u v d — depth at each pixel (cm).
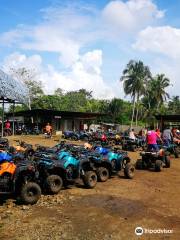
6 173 757
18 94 1853
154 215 724
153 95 6284
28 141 2456
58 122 3675
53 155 942
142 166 1373
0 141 1284
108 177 1105
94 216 703
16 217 686
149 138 1352
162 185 1046
